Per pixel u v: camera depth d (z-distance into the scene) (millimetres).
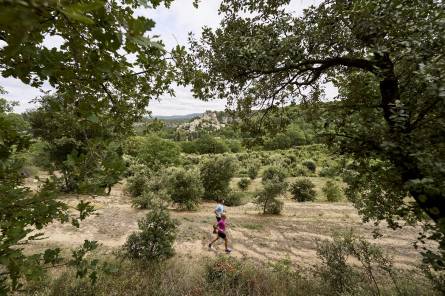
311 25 4555
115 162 1078
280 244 9938
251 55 4375
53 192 1176
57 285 4762
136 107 2646
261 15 5148
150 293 5078
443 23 2760
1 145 1189
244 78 5109
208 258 8008
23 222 1165
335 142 3803
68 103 1400
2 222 1134
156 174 21250
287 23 4582
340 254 5680
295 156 47188
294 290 5367
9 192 1143
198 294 5148
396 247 9422
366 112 3498
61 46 1093
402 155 3055
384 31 3564
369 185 4184
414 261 8117
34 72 1104
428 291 4668
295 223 12828
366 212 4191
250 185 26844
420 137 3109
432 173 2639
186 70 2303
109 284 5195
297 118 5980
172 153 34906
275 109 6094
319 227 12164
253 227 11938
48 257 1285
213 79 5102
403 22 3189
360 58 4195
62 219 1276
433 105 3029
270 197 14758
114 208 14492
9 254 1099
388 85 3672
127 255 6836
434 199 3271
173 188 16328
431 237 2830
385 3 3201
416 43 2967
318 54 4680
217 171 19422
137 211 14125
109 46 960
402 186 3326
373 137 3309
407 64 3449
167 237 7227
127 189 19312
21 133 1279
